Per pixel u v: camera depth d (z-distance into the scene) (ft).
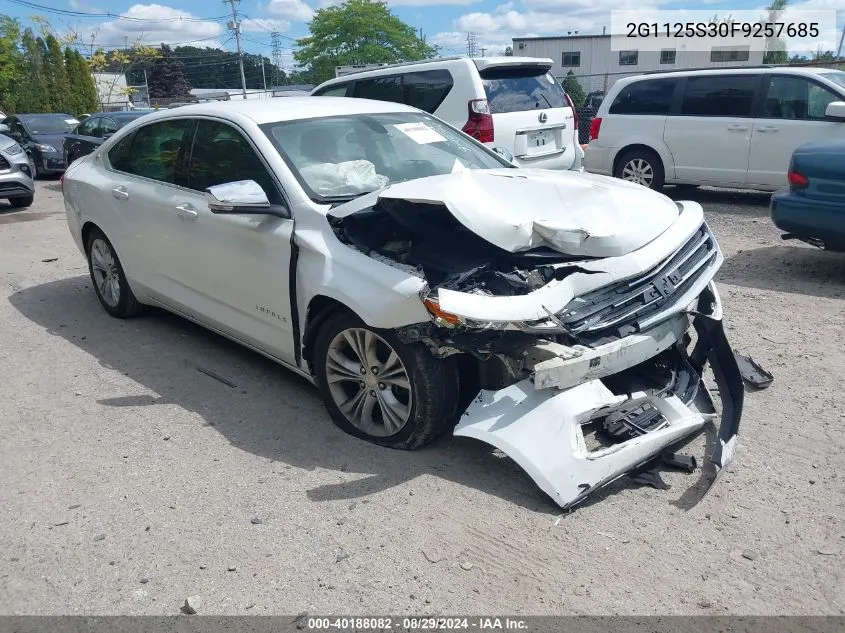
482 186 12.46
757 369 14.74
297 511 10.85
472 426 11.09
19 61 138.00
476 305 10.21
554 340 10.72
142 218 17.04
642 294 11.45
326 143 14.62
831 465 11.63
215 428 13.51
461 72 28.53
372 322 11.50
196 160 15.79
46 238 31.53
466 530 10.27
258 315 14.26
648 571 9.39
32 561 9.95
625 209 12.28
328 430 13.29
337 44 173.78
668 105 33.94
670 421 11.65
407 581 9.33
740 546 9.82
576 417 10.59
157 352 17.35
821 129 29.60
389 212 11.84
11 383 15.80
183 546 10.16
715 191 37.99
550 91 30.60
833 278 21.40
